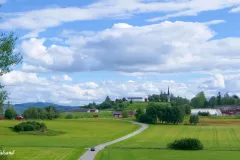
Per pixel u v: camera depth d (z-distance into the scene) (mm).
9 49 38469
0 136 125500
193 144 93438
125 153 83688
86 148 94312
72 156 76312
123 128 180375
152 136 139875
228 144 111562
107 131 161500
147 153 84625
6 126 145875
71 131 154750
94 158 73438
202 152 88312
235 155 82625
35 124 143750
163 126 196375
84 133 149000
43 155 77625
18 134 132750
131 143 111375
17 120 189500
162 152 87250
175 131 165125
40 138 123625
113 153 83062
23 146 97500
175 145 95688
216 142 118562
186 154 83812
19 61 39531
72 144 105000
